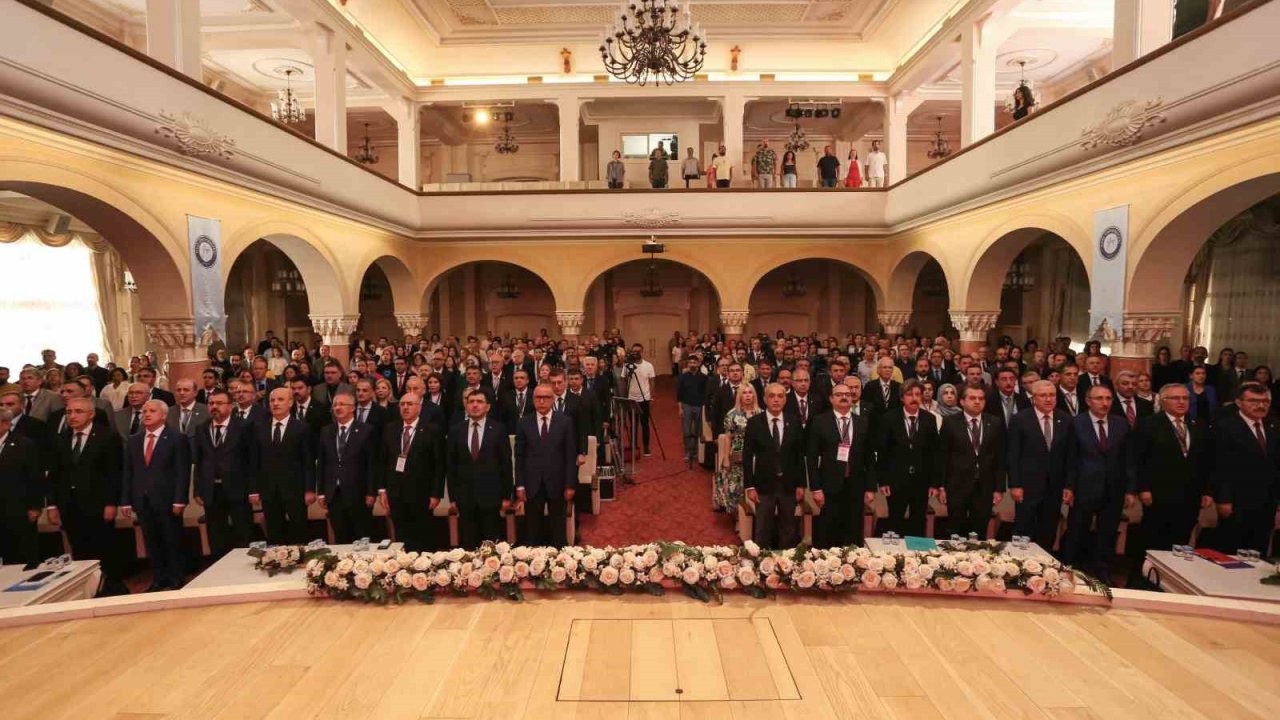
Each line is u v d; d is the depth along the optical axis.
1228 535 4.86
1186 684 2.42
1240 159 6.34
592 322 20.08
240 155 8.76
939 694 2.38
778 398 5.03
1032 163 9.27
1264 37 5.80
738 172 15.59
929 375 8.49
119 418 6.34
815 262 19.91
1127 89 7.48
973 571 3.10
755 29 14.73
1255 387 4.75
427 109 17.12
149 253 7.82
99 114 6.54
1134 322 7.82
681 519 7.08
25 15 5.72
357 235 12.81
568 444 5.40
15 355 12.95
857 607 3.04
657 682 2.47
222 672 2.54
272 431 5.23
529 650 2.70
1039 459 4.98
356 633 2.85
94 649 2.71
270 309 18.52
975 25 11.75
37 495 5.09
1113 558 5.62
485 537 5.23
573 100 15.66
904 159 15.48
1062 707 2.30
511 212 15.16
